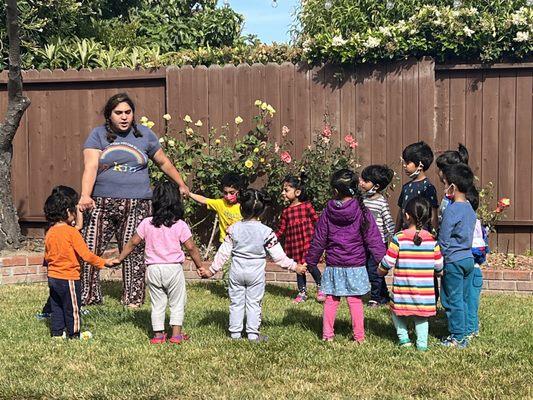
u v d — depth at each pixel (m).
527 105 6.27
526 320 4.61
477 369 3.52
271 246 4.12
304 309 4.99
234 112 6.79
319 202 6.41
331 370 3.51
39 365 3.57
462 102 6.39
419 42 6.26
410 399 3.07
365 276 4.09
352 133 6.55
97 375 3.41
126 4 11.02
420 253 3.90
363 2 7.41
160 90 7.00
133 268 5.04
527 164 6.30
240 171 6.64
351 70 6.53
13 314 4.71
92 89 7.08
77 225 4.86
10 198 6.70
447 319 4.32
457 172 4.04
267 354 3.77
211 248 6.63
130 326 4.41
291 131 6.68
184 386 3.23
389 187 6.48
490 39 6.16
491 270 5.70
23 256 6.20
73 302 4.12
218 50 7.00
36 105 7.18
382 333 4.33
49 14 8.37
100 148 4.98
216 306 5.05
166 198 4.09
